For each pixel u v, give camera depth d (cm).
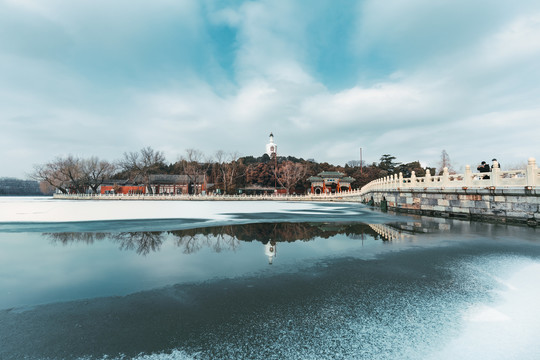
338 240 1055
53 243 1010
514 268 677
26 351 335
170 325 398
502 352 332
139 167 8000
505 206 1445
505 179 1438
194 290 538
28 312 443
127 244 992
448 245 940
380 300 488
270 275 630
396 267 689
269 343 350
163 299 494
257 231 1288
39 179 8006
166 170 10906
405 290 536
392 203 2594
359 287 552
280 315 429
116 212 2472
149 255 826
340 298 496
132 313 438
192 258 789
